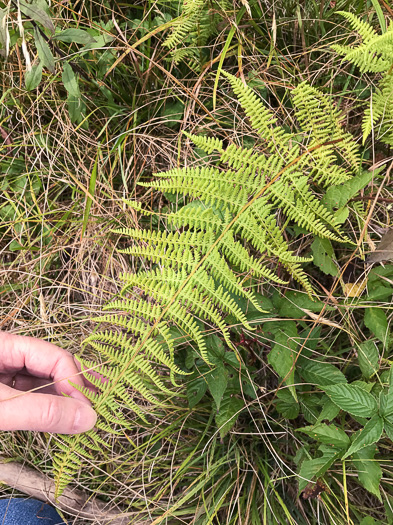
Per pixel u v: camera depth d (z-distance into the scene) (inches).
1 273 17.6
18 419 10.8
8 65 16.5
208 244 10.9
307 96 11.7
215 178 11.1
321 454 13.6
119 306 10.8
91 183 13.9
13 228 17.1
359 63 11.6
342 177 12.1
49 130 17.2
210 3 14.2
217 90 16.1
